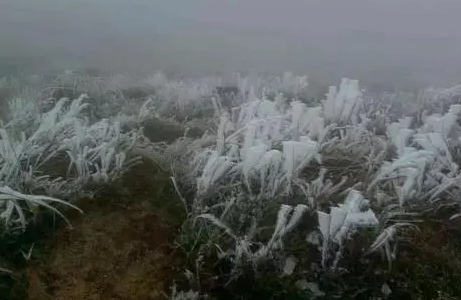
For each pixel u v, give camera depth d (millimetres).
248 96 7961
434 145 4797
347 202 3768
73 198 4195
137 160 4934
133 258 3844
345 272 3775
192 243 3920
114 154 4738
